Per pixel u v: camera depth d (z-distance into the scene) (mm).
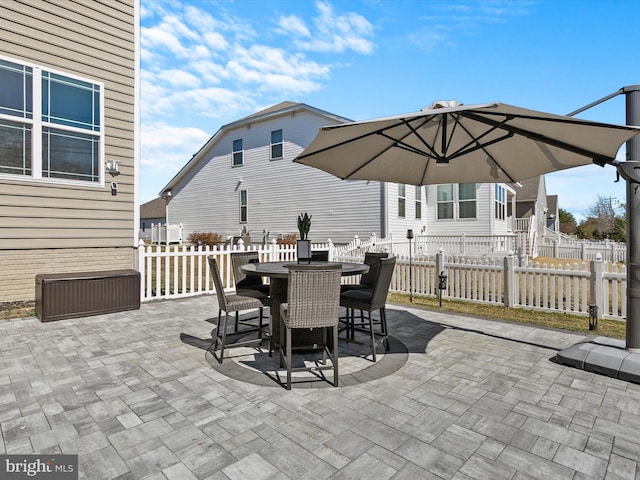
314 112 14258
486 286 7070
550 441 2477
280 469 2168
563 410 2906
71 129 6512
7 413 2803
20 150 6016
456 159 4793
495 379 3512
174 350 4270
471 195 15078
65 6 6410
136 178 7355
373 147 4367
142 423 2676
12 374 3537
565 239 26453
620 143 3184
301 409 2906
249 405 2969
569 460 2271
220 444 2420
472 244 14516
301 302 3252
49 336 4746
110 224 7012
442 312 6406
